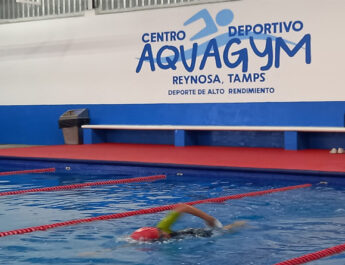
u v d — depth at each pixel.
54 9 26.64
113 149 22.14
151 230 8.09
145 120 24.47
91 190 13.69
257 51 21.88
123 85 24.89
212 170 16.25
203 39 22.95
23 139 27.73
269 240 8.29
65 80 26.33
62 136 26.55
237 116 22.41
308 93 21.02
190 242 8.04
